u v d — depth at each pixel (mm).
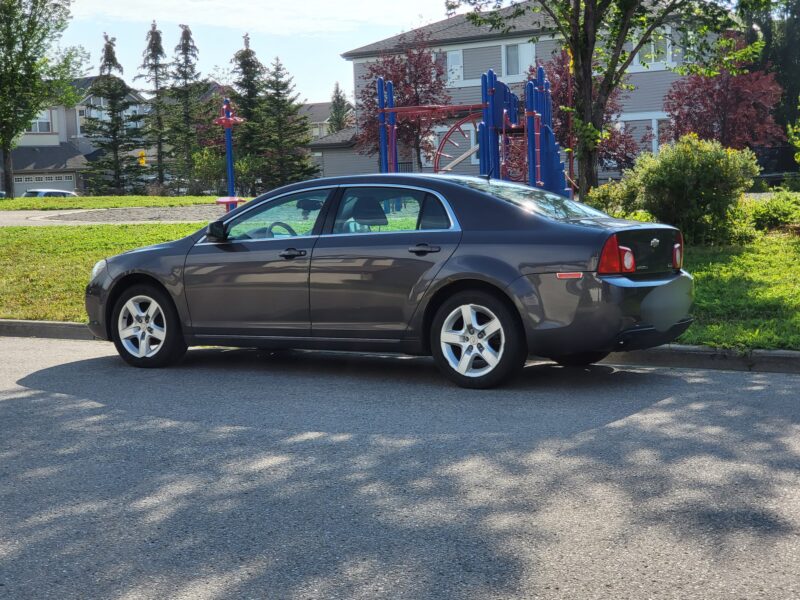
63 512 4414
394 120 20219
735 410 6098
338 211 7641
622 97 39375
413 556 3744
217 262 7992
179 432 5914
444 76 44438
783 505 4215
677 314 7039
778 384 6941
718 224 15133
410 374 7777
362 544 3893
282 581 3531
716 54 20141
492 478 4746
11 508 4496
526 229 6891
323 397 6898
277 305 7727
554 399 6621
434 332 7160
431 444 5457
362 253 7352
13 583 3590
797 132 17312
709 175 14742
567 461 5012
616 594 3326
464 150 44000
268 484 4762
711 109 37000
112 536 4074
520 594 3352
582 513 4184
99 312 8609
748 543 3773
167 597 3414
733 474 4695
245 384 7496
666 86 39312
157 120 78000
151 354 8375
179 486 4773
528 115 17703
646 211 15477
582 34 17484
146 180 73375
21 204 35562
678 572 3506
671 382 7133
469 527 4055
